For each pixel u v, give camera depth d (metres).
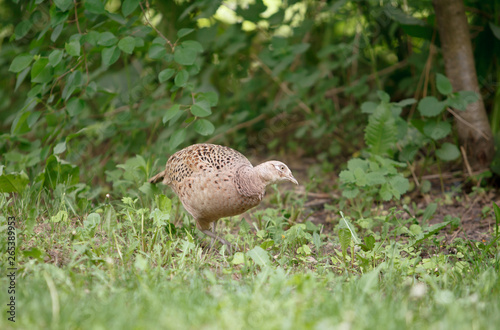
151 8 12.66
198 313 5.56
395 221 9.53
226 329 5.25
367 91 14.23
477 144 11.82
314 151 15.39
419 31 12.38
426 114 10.94
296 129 16.11
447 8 11.52
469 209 11.09
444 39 11.77
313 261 8.34
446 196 11.60
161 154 11.88
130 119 12.73
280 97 15.62
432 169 13.21
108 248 7.79
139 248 8.02
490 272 7.21
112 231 8.20
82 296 6.13
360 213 10.45
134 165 10.29
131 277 6.91
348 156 14.84
